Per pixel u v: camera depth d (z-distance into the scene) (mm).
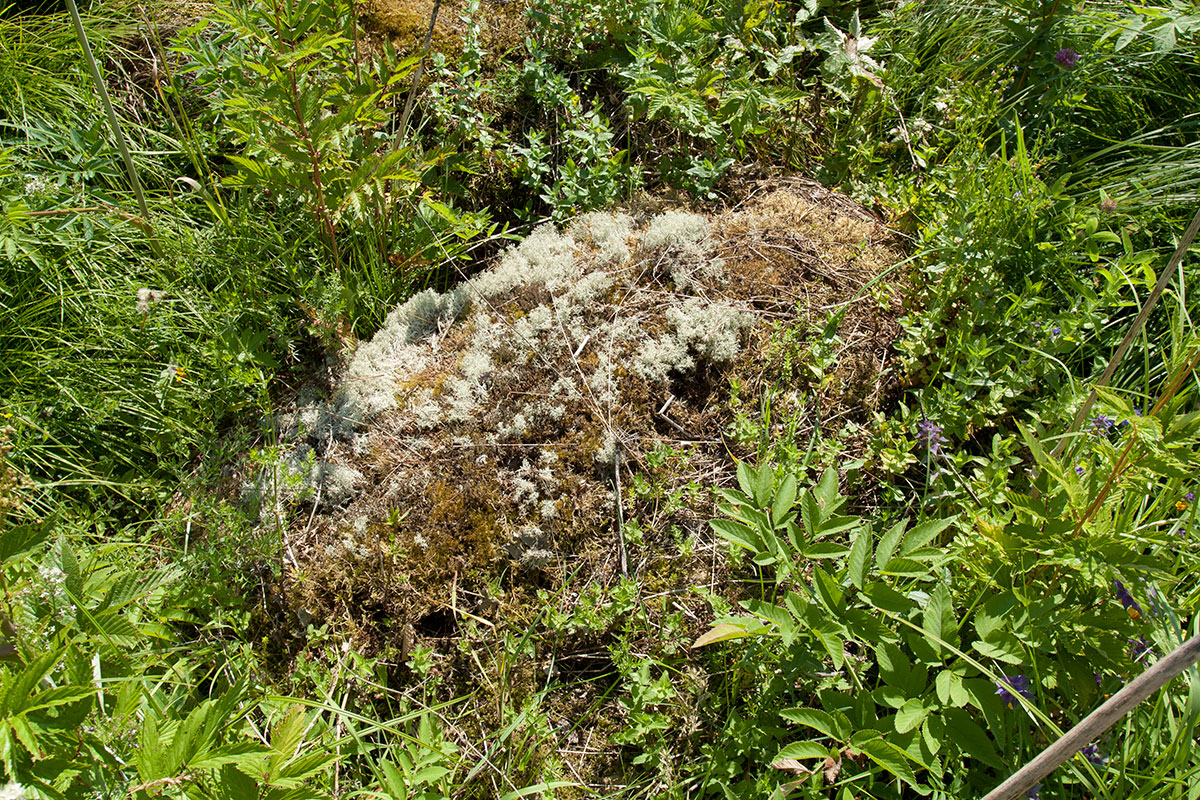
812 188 3518
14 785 1414
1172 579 1907
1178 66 3635
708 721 2367
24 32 3652
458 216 3410
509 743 2354
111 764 1554
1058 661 2074
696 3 4020
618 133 3799
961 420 2758
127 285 3158
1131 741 2078
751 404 2859
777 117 3752
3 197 3076
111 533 2871
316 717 2209
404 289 3363
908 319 2908
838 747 2158
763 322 2990
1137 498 2188
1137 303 2801
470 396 2875
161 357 3113
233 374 2854
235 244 3234
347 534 2641
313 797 1581
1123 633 1978
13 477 1884
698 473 2754
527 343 2938
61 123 3537
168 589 2512
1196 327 2887
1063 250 3068
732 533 2217
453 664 2510
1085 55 3633
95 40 3705
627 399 2834
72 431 2971
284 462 2715
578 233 3301
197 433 2982
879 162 3645
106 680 1858
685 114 3357
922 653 2047
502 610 2549
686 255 3121
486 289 3152
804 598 2084
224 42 3514
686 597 2555
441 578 2598
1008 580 2145
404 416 2879
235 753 1564
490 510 2664
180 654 2498
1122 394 2764
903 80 3910
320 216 3061
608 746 2391
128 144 3506
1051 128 3654
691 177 3539
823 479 2271
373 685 2385
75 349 3021
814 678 2322
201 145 3533
